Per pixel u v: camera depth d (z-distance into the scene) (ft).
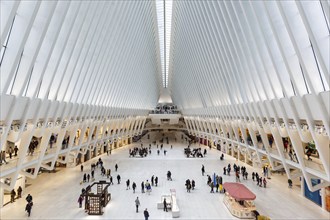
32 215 41.09
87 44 45.68
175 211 41.68
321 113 25.61
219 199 51.16
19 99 27.71
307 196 50.55
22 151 34.76
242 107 57.77
